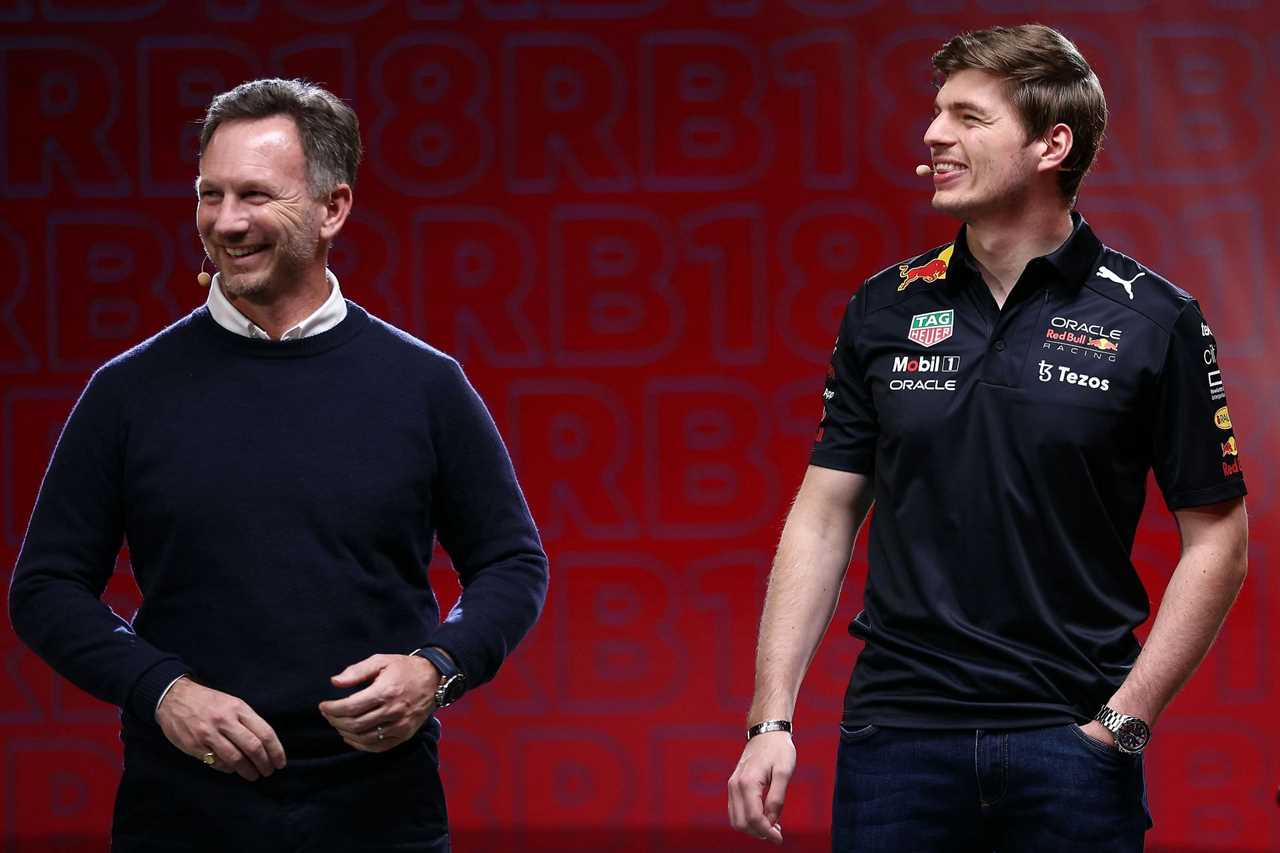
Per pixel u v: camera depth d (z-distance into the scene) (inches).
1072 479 239.6
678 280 560.7
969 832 244.1
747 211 560.4
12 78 564.1
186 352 238.8
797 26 558.6
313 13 562.9
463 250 562.9
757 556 558.6
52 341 564.7
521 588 245.4
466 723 557.6
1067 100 244.7
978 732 239.6
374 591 234.5
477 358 562.3
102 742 558.9
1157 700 236.7
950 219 556.1
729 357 560.4
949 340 249.1
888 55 556.7
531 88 562.3
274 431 233.6
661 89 559.8
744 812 242.7
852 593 554.3
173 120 564.7
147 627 234.1
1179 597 241.6
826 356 558.6
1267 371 551.2
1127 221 556.7
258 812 228.7
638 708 557.0
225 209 231.1
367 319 247.8
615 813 555.5
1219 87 553.3
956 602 243.6
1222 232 553.6
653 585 558.9
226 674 228.4
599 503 560.4
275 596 229.0
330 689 229.6
